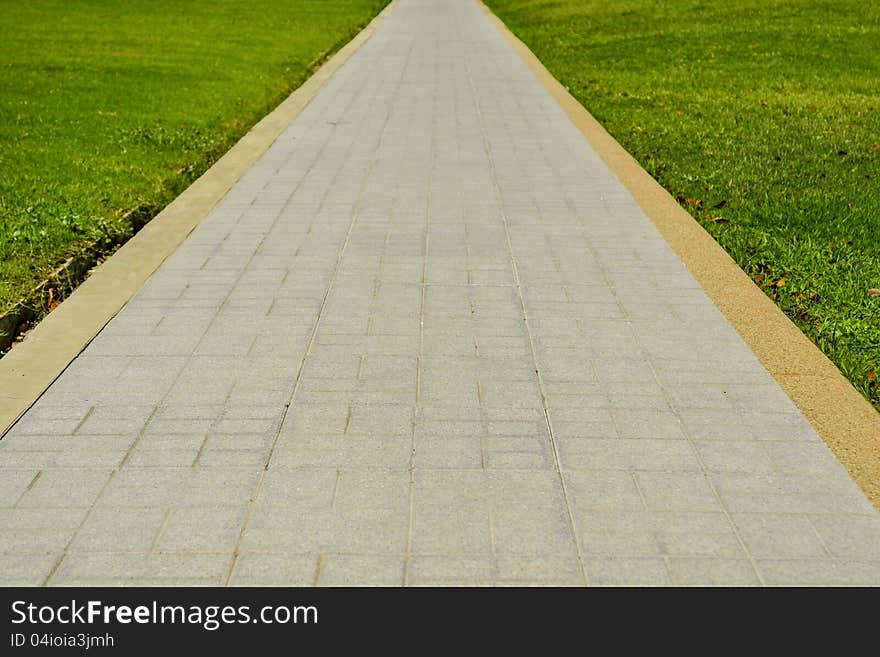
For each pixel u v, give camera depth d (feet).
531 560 10.73
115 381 15.06
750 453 13.04
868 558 10.85
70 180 28.19
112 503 11.74
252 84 48.75
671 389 14.94
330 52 65.67
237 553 10.81
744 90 47.96
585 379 15.26
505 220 24.49
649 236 23.21
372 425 13.66
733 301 18.89
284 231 23.29
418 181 28.58
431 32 79.20
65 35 67.10
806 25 69.15
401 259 21.24
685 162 32.42
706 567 10.68
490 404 14.35
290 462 12.66
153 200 27.30
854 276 21.03
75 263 21.31
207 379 15.14
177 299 18.69
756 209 26.35
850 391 14.94
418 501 11.78
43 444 13.12
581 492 12.03
